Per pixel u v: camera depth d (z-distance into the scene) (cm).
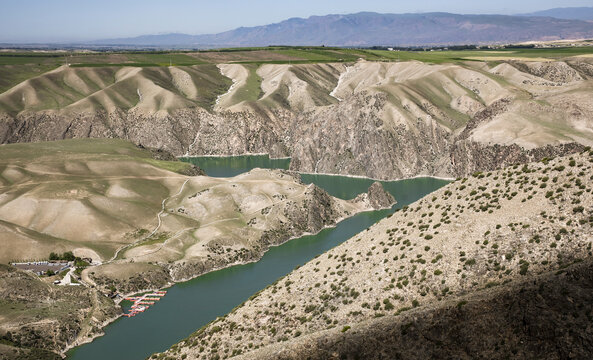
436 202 8588
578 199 6794
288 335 7362
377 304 7038
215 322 8856
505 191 7781
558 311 4934
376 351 5500
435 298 6612
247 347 7500
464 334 5244
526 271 6231
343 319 7094
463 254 6994
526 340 4875
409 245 7838
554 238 6462
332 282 8112
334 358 5647
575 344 4575
